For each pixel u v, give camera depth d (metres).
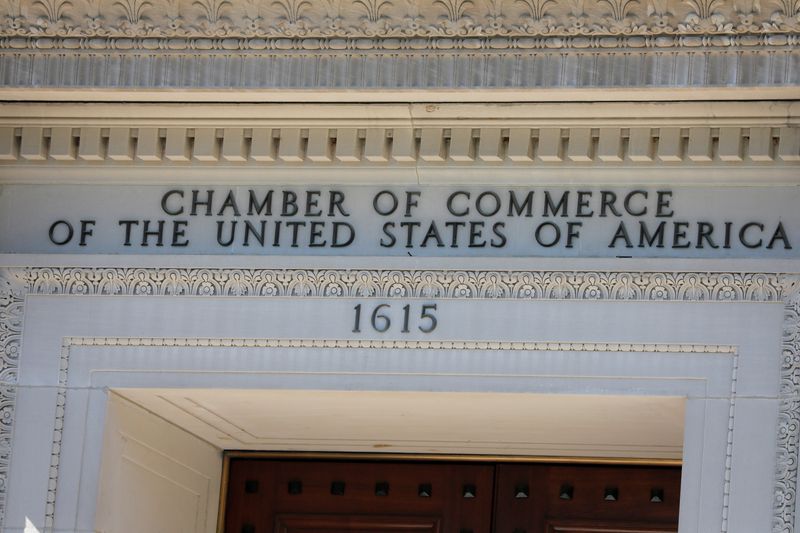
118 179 15.88
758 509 14.41
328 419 16.42
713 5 14.62
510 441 16.83
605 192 15.20
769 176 14.95
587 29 14.81
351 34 15.13
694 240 14.99
